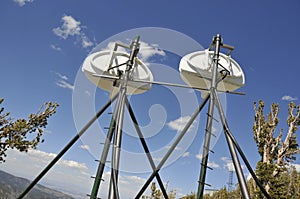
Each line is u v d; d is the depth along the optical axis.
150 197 8.69
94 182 3.26
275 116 9.49
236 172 2.61
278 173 8.67
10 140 6.90
